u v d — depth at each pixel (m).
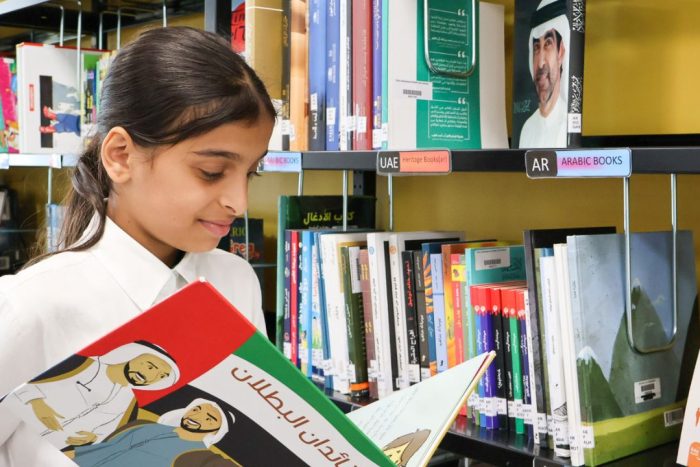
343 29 1.49
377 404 1.01
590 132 1.58
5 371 0.92
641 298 1.18
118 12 2.55
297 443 0.73
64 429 0.72
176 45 0.93
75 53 2.48
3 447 0.97
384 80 1.41
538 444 1.21
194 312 0.65
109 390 0.69
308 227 1.69
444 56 1.46
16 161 2.41
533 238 1.20
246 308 1.21
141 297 1.01
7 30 3.16
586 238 1.11
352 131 1.49
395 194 1.91
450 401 0.91
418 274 1.42
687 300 1.25
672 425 1.22
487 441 1.24
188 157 0.90
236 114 0.89
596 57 1.56
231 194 0.92
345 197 1.64
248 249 2.00
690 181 1.40
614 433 1.14
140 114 0.91
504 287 1.30
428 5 1.43
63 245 1.10
